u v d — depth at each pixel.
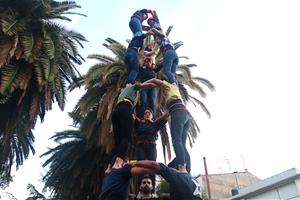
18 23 13.84
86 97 14.77
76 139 19.47
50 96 14.84
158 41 5.58
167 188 14.54
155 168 3.61
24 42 13.27
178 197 3.58
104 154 16.69
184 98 15.12
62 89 15.80
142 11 5.81
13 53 12.72
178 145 4.04
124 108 4.12
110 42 16.23
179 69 14.89
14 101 15.18
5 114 15.47
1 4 14.91
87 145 16.59
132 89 4.42
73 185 18.16
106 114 13.74
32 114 14.30
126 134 4.00
